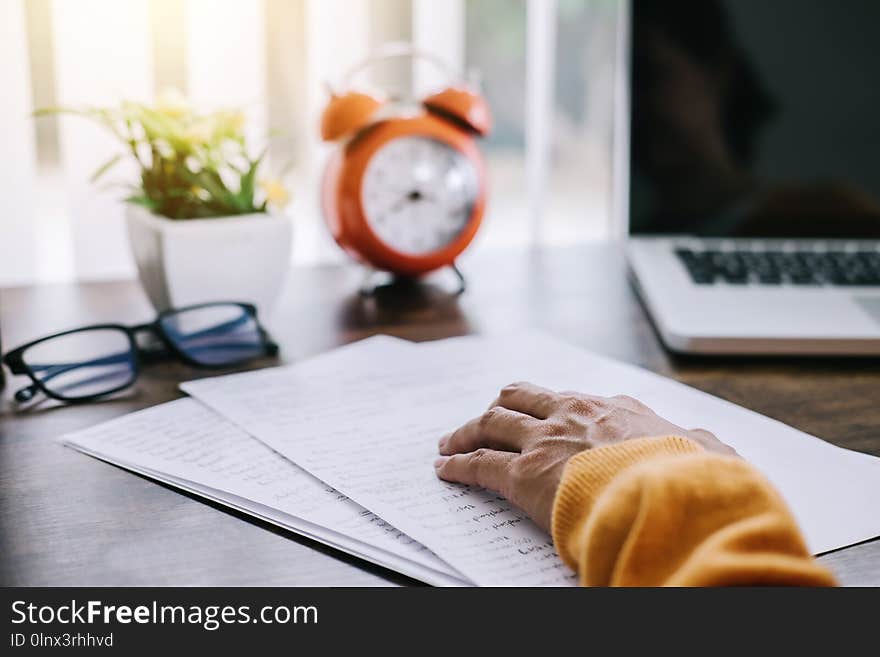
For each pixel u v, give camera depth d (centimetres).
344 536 47
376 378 71
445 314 91
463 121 98
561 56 172
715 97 99
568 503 43
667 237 102
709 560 35
